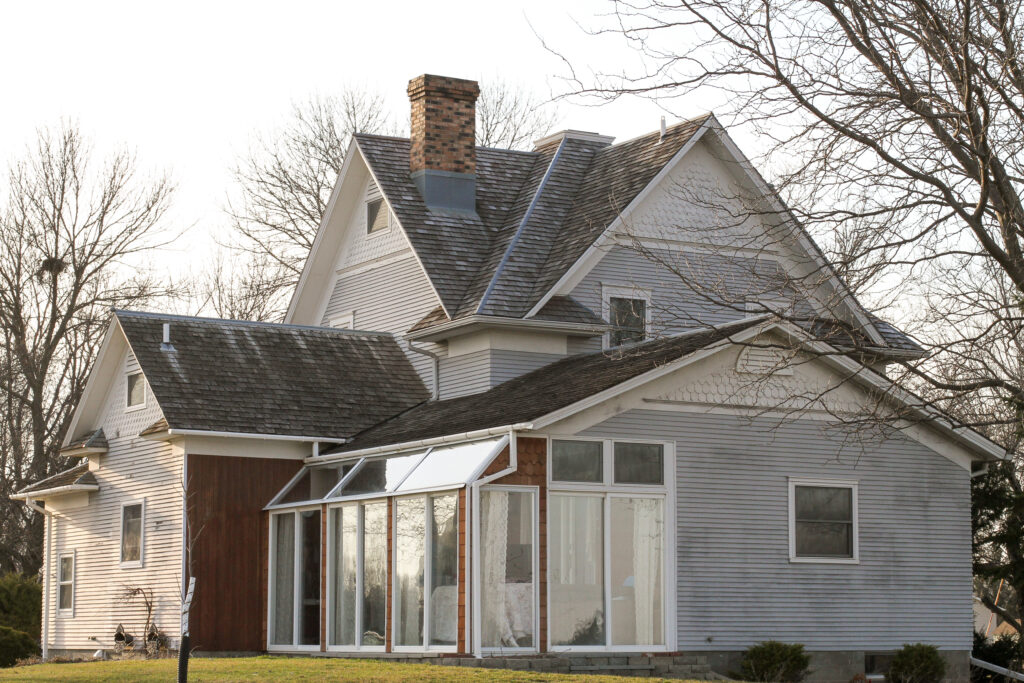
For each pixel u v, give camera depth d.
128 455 30.55
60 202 47.69
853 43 18.53
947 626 26.36
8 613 36.66
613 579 23.47
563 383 25.69
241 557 28.16
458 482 22.64
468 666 21.55
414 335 29.81
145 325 30.52
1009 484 30.20
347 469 27.31
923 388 25.03
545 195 31.66
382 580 24.75
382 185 31.92
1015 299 20.88
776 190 18.98
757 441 25.02
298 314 35.94
